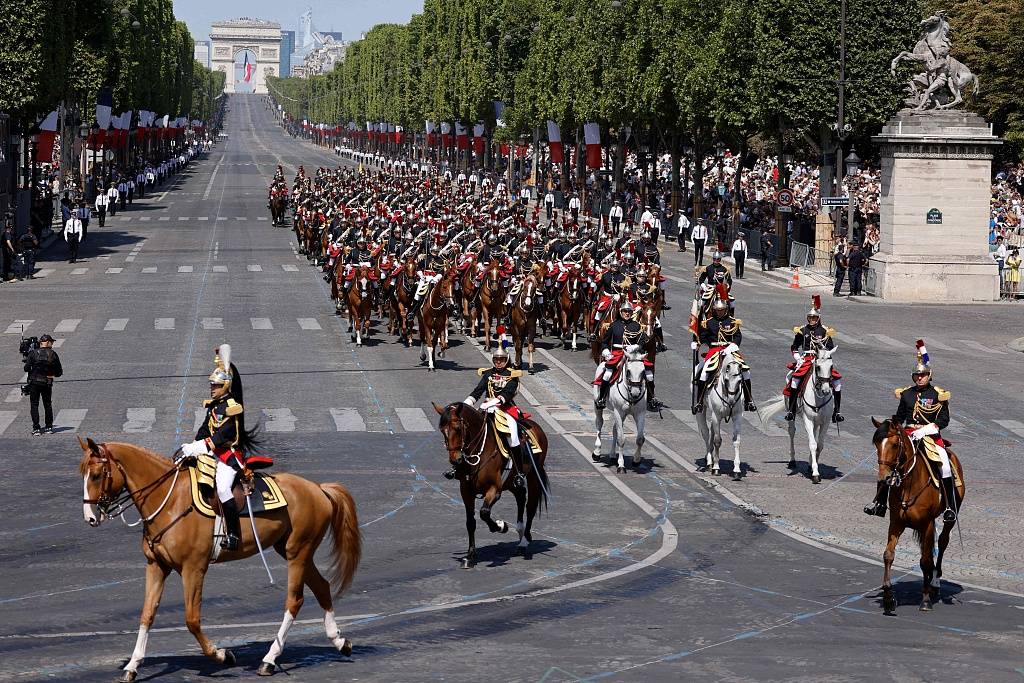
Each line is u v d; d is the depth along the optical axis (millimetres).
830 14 101812
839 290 89750
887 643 24766
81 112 159750
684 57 117125
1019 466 43219
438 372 57969
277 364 59094
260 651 24031
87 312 74062
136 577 29156
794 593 28562
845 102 102625
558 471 40906
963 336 71812
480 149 193375
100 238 121438
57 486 37875
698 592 28484
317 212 103125
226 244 117375
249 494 22781
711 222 122875
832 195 109500
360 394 52812
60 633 24984
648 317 50688
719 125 114812
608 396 41406
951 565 31734
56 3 108375
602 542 32812
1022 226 112438
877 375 59125
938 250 87750
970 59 134750
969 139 86812
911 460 27250
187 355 60875
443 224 94625
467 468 29750
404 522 34500
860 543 33531
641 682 22047
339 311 73750
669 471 41281
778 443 46062
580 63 140125
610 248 73688
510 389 30891
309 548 23281
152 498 22594
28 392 45188
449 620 26156
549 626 25766
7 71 103375
